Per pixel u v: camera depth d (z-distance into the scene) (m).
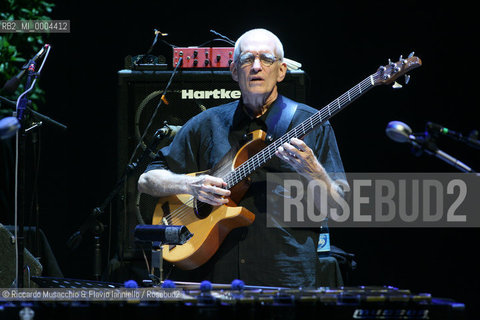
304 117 11.52
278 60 11.50
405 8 19.75
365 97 20.03
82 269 19.89
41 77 20.23
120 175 14.38
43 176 20.19
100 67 20.47
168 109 14.41
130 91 14.51
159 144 14.29
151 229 10.67
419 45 19.70
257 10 20.19
